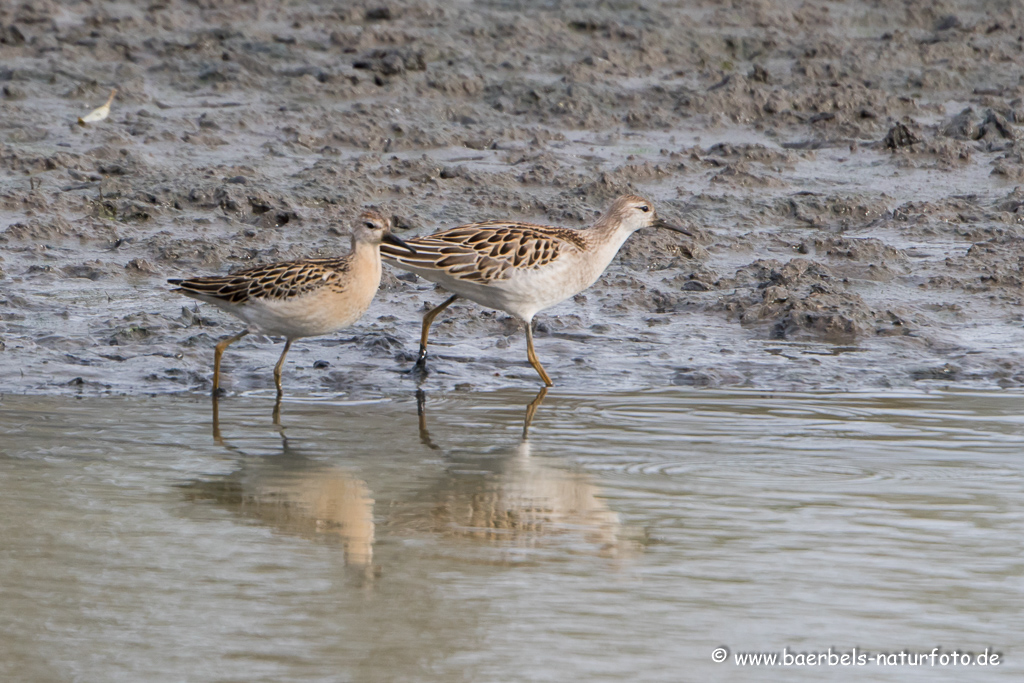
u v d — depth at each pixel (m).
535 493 9.77
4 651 7.11
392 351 13.78
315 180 18.77
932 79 25.06
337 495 9.70
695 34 26.83
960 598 7.91
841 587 8.06
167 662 7.01
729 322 14.91
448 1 28.42
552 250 13.13
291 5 27.86
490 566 8.36
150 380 12.77
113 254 16.38
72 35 25.17
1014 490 9.88
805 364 13.57
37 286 15.24
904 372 13.39
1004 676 6.98
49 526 8.93
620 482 10.04
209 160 19.77
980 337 14.41
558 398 12.53
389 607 7.71
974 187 19.94
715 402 12.41
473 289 13.08
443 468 10.37
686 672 6.98
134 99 22.41
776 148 21.23
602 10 28.05
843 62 25.78
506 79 24.00
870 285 15.97
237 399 12.35
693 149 21.00
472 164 20.27
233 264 16.08
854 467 10.45
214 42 24.98
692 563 8.41
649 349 14.04
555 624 7.53
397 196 18.59
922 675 6.97
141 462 10.39
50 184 18.52
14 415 11.58
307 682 6.82
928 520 9.23
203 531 8.90
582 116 22.72
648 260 16.72
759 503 9.57
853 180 20.17
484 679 6.88
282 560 8.41
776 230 18.12
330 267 12.32
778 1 29.33
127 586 7.96
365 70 23.98
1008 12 28.88
